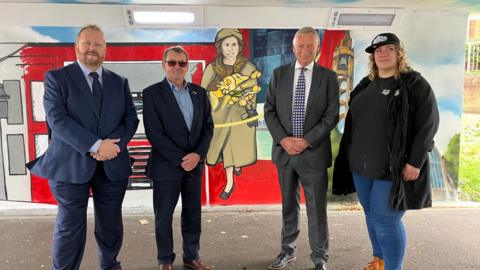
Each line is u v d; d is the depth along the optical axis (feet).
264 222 15.23
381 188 9.33
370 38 16.26
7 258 12.05
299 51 10.46
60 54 15.30
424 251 12.59
